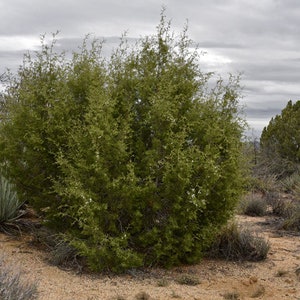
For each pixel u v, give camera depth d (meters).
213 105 8.04
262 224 12.05
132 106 7.93
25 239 8.77
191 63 8.21
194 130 7.88
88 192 7.37
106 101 7.42
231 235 8.60
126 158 7.61
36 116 8.21
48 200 8.35
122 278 7.15
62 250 7.64
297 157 22.16
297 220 11.64
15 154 8.45
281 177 21.14
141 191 7.34
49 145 8.20
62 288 6.48
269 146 23.30
